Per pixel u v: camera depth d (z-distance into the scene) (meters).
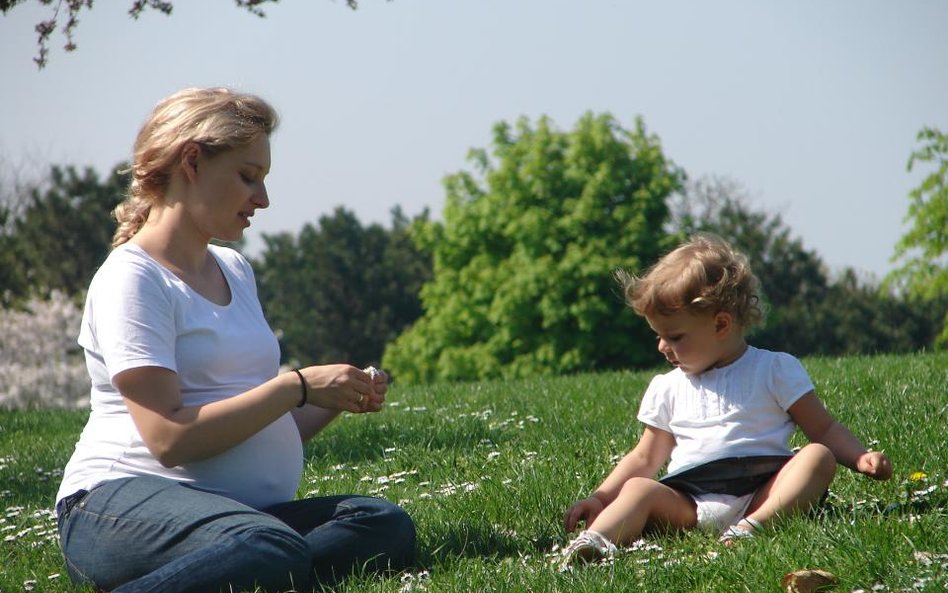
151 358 5.57
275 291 95.06
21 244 75.12
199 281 6.07
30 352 57.09
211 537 5.34
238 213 6.04
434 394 15.21
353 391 5.70
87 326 5.90
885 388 10.68
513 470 8.03
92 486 5.72
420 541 6.39
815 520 5.77
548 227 54.34
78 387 57.44
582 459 8.28
